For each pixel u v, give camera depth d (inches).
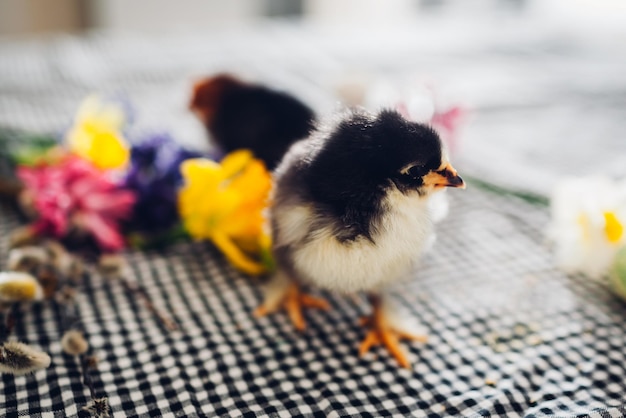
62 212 13.1
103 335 11.4
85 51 22.9
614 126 19.5
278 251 11.3
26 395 10.1
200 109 15.7
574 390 10.7
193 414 10.1
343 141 10.3
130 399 10.3
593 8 33.3
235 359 11.2
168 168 13.9
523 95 21.1
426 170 10.4
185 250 13.9
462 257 13.9
